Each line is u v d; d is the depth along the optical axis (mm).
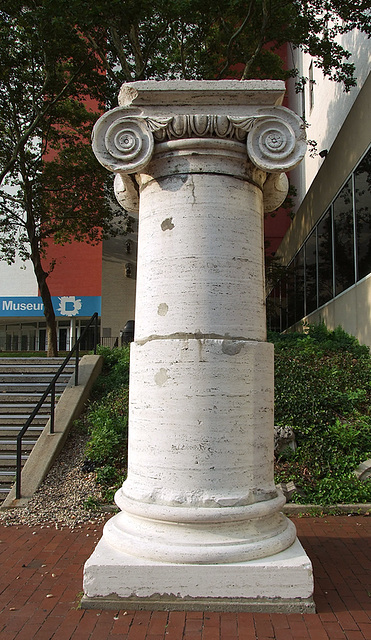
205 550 3553
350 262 12977
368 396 8781
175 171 4117
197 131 4039
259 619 3375
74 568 4422
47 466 7105
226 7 12531
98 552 3773
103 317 28938
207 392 3812
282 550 3754
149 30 14164
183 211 4059
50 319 17156
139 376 4070
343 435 7172
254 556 3590
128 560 3615
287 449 7074
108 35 14602
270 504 3855
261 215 4371
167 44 15273
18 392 9477
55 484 6832
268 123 4090
